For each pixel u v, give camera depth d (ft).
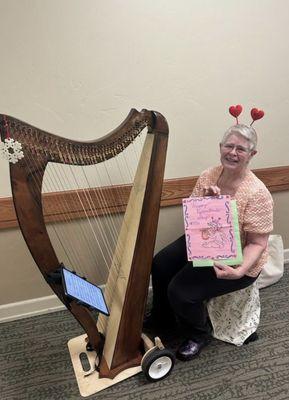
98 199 5.83
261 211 4.77
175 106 5.88
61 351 5.70
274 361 5.51
